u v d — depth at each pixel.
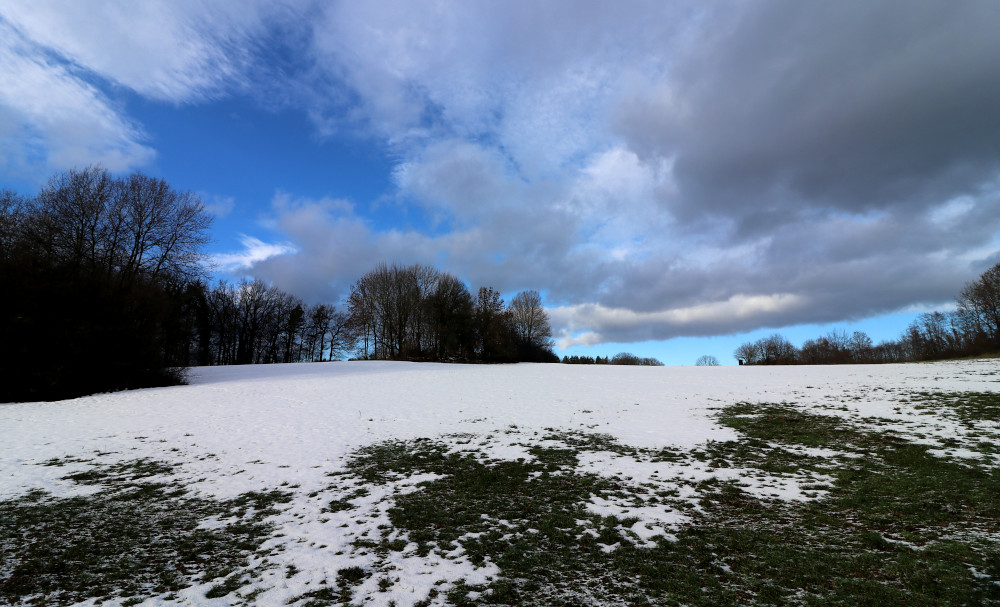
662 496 9.06
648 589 5.34
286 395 22.97
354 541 7.06
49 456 12.73
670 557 6.24
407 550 6.68
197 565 6.20
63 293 23.73
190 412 18.69
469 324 54.12
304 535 7.34
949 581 5.32
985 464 9.94
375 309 65.50
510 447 13.33
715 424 15.31
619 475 10.52
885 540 6.62
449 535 7.26
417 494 9.51
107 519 8.18
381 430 15.65
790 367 32.16
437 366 42.22
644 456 12.04
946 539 6.56
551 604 5.03
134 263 34.50
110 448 13.52
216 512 8.55
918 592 5.09
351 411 18.86
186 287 42.09
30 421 17.02
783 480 9.84
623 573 5.78
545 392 23.33
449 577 5.75
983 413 13.94
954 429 12.70
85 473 11.27
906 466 10.24
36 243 27.34
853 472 10.12
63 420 17.20
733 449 12.41
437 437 14.68
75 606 5.09
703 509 8.27
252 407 19.75
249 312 65.94
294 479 10.66
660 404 19.12
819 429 13.95
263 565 6.18
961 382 19.11
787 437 13.34
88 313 24.62
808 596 5.09
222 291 62.22
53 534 7.43
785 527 7.29
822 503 8.39
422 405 20.12
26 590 5.48
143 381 26.19
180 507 8.85
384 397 22.27
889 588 5.20
